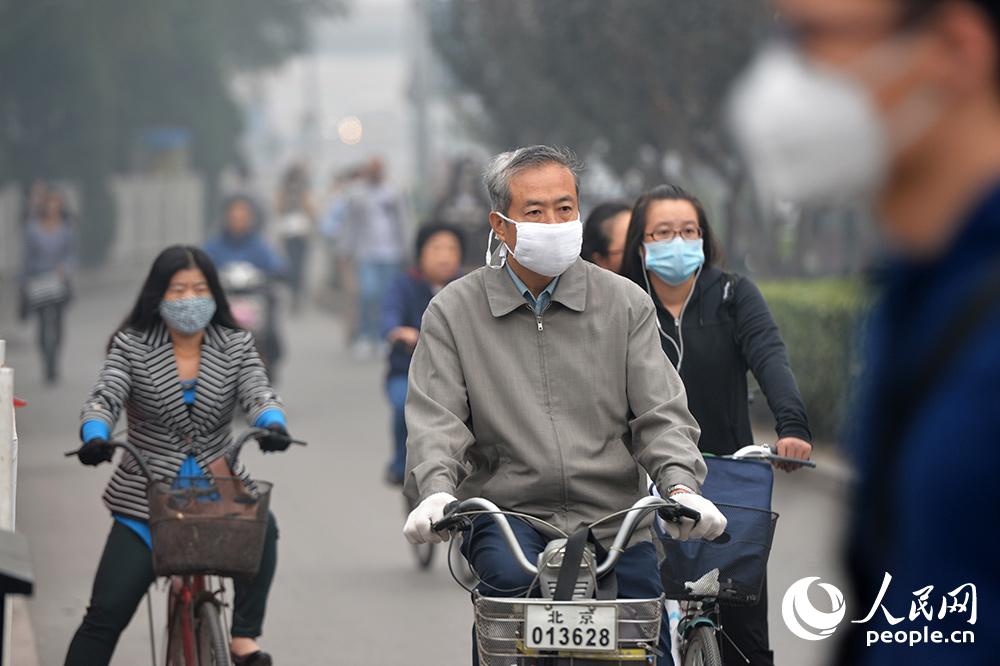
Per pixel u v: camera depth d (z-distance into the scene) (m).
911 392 4.65
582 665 11.04
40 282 50.81
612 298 12.82
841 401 32.78
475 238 50.12
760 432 36.53
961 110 4.51
